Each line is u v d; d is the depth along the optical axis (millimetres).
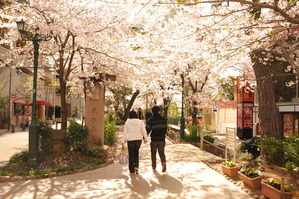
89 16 9180
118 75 12680
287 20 5109
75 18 8719
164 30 8008
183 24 7488
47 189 5809
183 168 8016
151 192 5559
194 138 16031
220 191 5645
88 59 12320
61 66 10578
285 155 7719
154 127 7238
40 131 8945
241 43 7062
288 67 11148
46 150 9039
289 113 18734
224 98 25281
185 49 8156
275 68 14734
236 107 26094
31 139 8297
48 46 11477
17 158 8531
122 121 33375
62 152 9484
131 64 11523
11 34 10812
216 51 7371
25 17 9125
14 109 30703
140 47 11055
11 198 5211
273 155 8086
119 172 7477
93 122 12219
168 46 8516
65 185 6133
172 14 7496
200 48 7754
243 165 8250
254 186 5762
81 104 61219
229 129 8266
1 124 26562
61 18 8625
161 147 7270
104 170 7777
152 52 10234
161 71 11625
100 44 10414
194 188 5852
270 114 8797
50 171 7246
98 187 5934
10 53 11609
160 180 6531
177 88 21109
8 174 6961
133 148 7117
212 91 24281
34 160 8266
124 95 39844
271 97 8852
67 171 7324
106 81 12352
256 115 24078
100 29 9508
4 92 27516
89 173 7395
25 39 8555
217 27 6605
